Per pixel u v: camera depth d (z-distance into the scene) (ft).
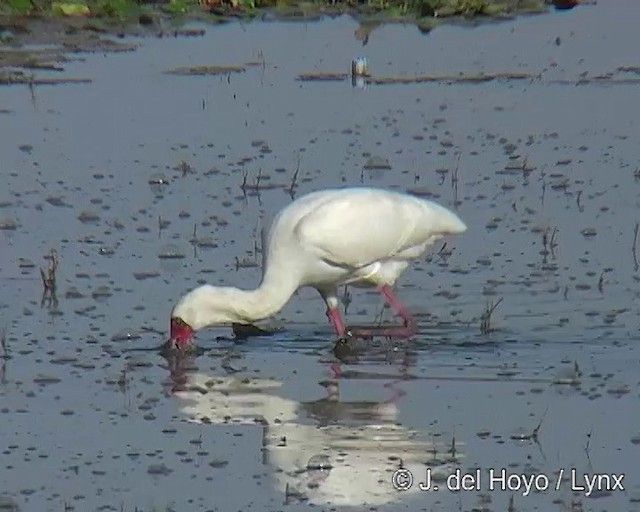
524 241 53.42
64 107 73.20
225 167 62.95
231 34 92.99
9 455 37.04
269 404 40.60
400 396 41.09
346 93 76.89
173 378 42.60
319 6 100.78
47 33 91.50
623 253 52.01
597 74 81.00
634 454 37.01
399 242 45.70
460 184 60.13
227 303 44.65
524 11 100.73
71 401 40.70
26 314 47.14
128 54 86.28
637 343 44.62
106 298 48.42
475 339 45.16
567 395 40.88
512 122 70.54
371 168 62.64
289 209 45.65
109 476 35.83
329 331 46.68
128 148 65.87
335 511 34.04
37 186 60.13
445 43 90.63
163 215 56.54
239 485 35.40
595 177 61.11
